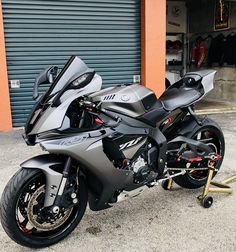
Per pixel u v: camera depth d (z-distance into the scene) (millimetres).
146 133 2916
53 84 2521
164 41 7648
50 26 6941
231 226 2963
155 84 7746
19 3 6645
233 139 5910
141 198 3570
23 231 2598
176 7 11305
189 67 11688
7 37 6688
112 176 2703
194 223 3025
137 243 2729
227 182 3820
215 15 10500
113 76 7668
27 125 2543
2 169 4480
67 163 2584
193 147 3336
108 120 2725
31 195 2598
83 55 7324
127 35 7605
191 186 3662
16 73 6871
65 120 2533
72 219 2814
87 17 7188
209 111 8844
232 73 10492
